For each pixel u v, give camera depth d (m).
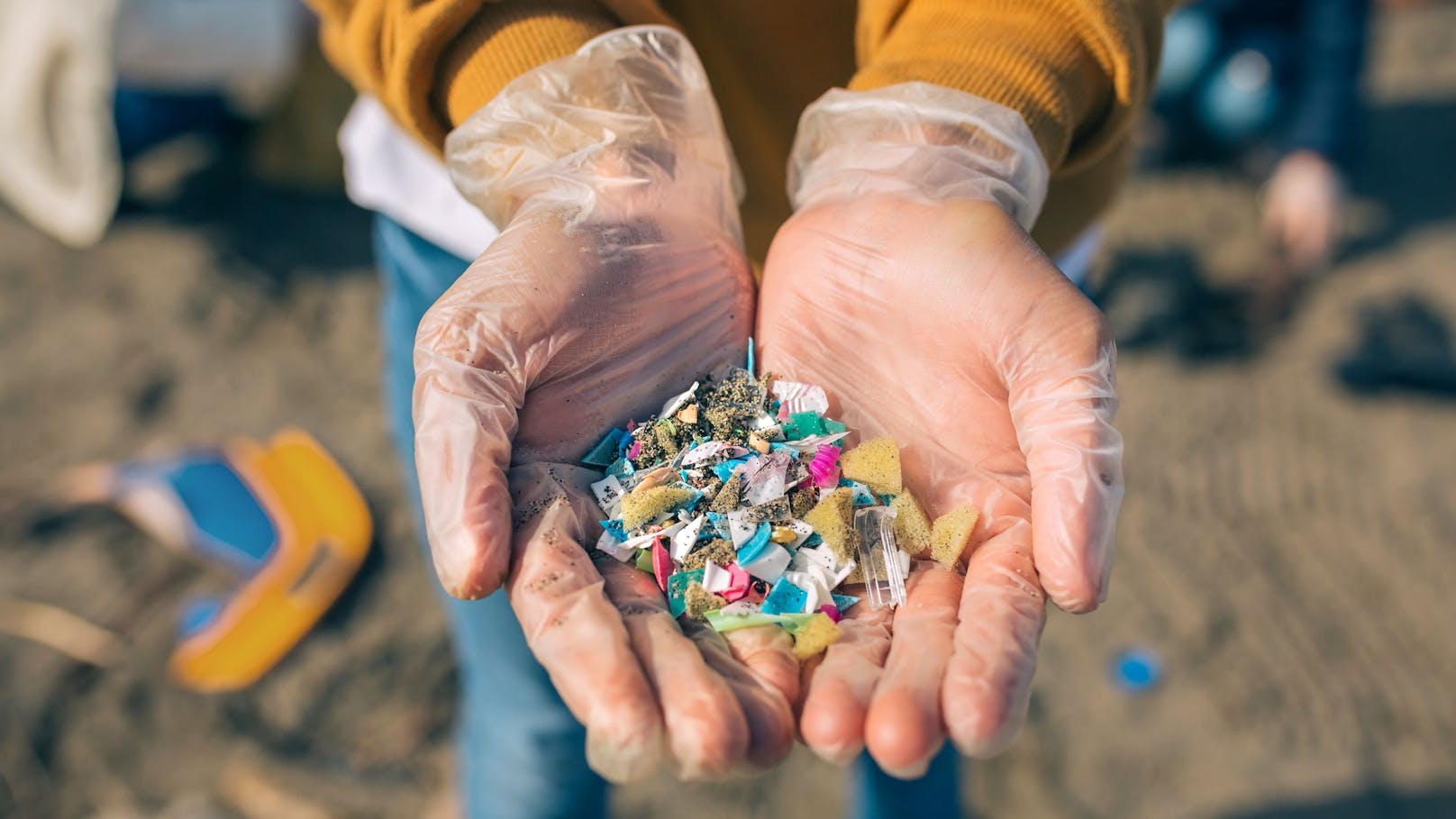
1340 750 0.67
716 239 0.44
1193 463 0.87
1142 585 0.77
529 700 0.50
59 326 0.97
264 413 0.90
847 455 0.42
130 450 0.86
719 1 0.44
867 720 0.35
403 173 0.48
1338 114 0.97
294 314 1.00
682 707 0.34
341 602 0.76
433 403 0.38
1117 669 0.72
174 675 0.70
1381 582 0.78
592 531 0.40
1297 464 0.87
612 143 0.42
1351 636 0.74
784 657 0.37
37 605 0.74
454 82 0.42
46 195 1.02
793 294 0.43
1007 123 0.41
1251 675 0.71
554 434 0.41
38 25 0.94
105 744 0.67
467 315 0.39
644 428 0.43
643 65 0.42
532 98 0.41
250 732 0.68
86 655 0.71
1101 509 0.37
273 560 0.76
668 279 0.43
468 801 0.56
